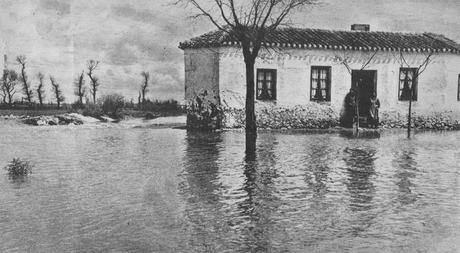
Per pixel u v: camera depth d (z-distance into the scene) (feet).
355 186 30.30
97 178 32.78
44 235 20.89
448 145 51.49
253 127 55.11
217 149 47.42
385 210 24.77
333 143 52.75
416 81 77.00
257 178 32.60
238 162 39.27
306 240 20.26
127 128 71.31
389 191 28.96
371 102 73.92
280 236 20.72
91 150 46.96
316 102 73.77
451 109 78.13
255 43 54.85
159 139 56.85
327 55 73.77
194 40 72.69
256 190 29.01
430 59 77.10
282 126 72.33
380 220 23.06
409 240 20.34
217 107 70.13
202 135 61.67
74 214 23.97
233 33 64.18
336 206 25.45
